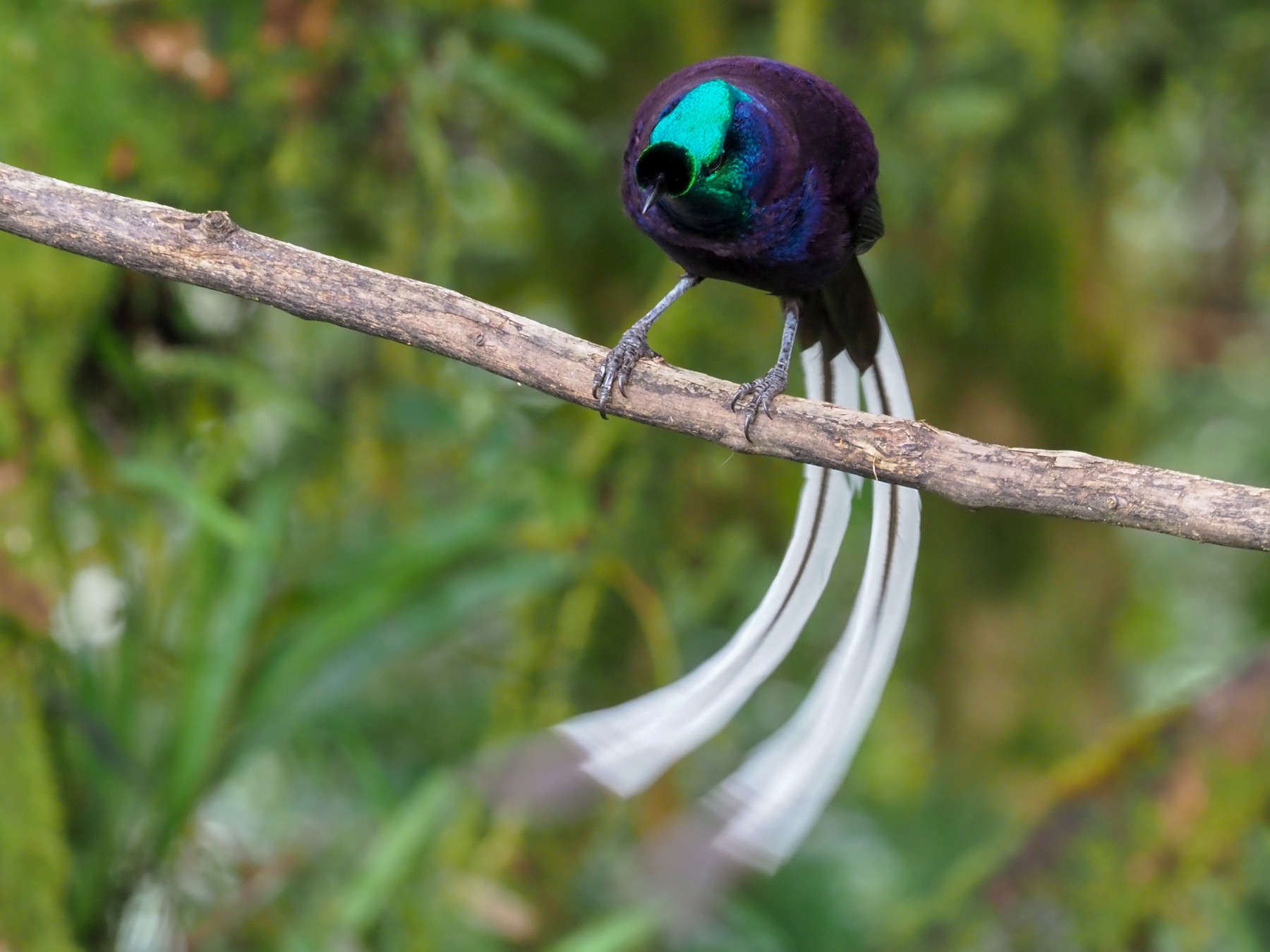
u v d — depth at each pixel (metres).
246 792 10.57
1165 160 11.80
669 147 6.29
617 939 7.43
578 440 10.23
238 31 8.72
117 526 8.88
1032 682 11.86
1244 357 14.33
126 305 8.97
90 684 8.32
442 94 8.95
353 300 5.41
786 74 6.81
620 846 9.99
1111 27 10.71
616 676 10.60
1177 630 13.51
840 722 5.65
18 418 8.18
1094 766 9.45
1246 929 8.98
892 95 10.23
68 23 8.47
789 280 6.89
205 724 7.93
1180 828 9.12
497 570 8.55
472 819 9.22
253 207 9.35
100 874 8.17
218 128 8.86
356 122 9.13
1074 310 11.49
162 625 8.62
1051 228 11.27
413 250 9.50
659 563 10.33
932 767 12.09
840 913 10.63
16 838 7.67
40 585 7.77
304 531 10.00
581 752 5.21
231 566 8.38
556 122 8.79
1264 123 11.50
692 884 7.24
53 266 8.20
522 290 11.16
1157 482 4.62
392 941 9.09
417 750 10.23
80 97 8.40
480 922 9.27
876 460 5.05
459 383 9.69
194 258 5.39
